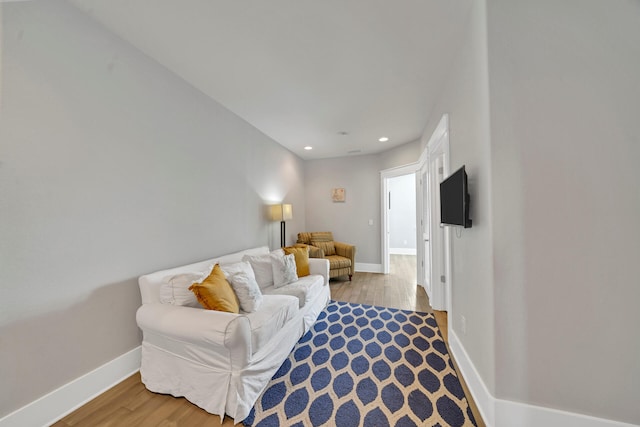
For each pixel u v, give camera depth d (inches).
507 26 50.3
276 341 72.7
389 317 111.0
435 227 120.1
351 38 69.0
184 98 89.9
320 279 117.4
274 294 94.3
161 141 81.0
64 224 56.6
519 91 49.5
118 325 67.5
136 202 72.9
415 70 84.1
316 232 203.2
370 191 198.1
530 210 48.9
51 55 54.7
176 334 57.8
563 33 47.6
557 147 47.9
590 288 46.6
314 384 66.6
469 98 63.6
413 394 62.3
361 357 79.4
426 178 139.8
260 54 75.9
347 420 54.3
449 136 84.2
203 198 98.7
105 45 65.0
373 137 154.8
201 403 57.6
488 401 52.5
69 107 57.7
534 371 49.0
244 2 56.7
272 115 121.0
